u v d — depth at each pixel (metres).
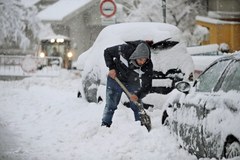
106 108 12.62
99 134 12.05
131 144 10.95
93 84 16.66
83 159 10.12
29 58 31.41
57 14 46.84
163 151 10.44
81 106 16.42
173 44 14.68
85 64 17.81
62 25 47.69
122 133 11.84
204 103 9.39
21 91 23.50
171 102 11.64
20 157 10.17
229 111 8.41
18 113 16.50
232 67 9.13
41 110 16.95
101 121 13.27
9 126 14.03
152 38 14.65
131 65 12.38
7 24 42.31
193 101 10.00
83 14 48.19
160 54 14.57
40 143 11.73
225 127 8.35
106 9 19.81
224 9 45.12
